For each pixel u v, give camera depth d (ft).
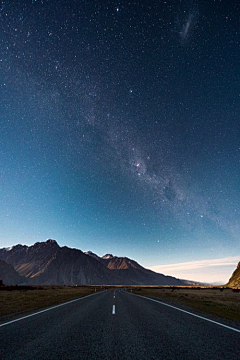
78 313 33.45
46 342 17.25
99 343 17.08
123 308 40.27
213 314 33.47
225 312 36.78
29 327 22.88
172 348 15.84
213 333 20.45
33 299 63.46
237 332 20.88
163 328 22.67
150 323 25.41
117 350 15.37
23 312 34.65
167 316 30.83
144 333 20.47
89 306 43.37
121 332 20.83
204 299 73.82
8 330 21.48
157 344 16.87
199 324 24.89
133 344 16.84
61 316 30.40
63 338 18.52
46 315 31.35
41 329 21.93
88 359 13.58
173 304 48.93
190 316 30.94
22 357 13.92
